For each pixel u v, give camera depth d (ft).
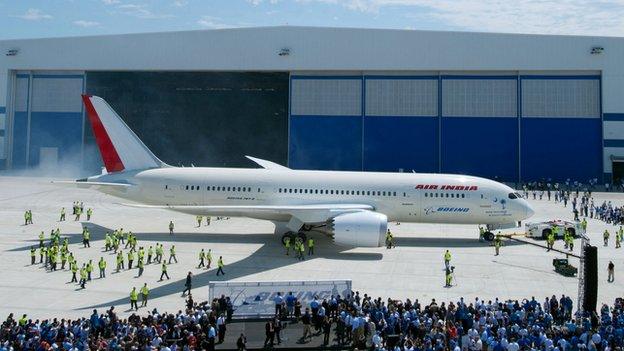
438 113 311.68
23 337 71.15
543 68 298.15
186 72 325.01
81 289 105.70
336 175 152.97
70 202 227.20
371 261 130.21
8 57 333.62
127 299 99.86
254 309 91.91
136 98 359.25
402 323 79.30
